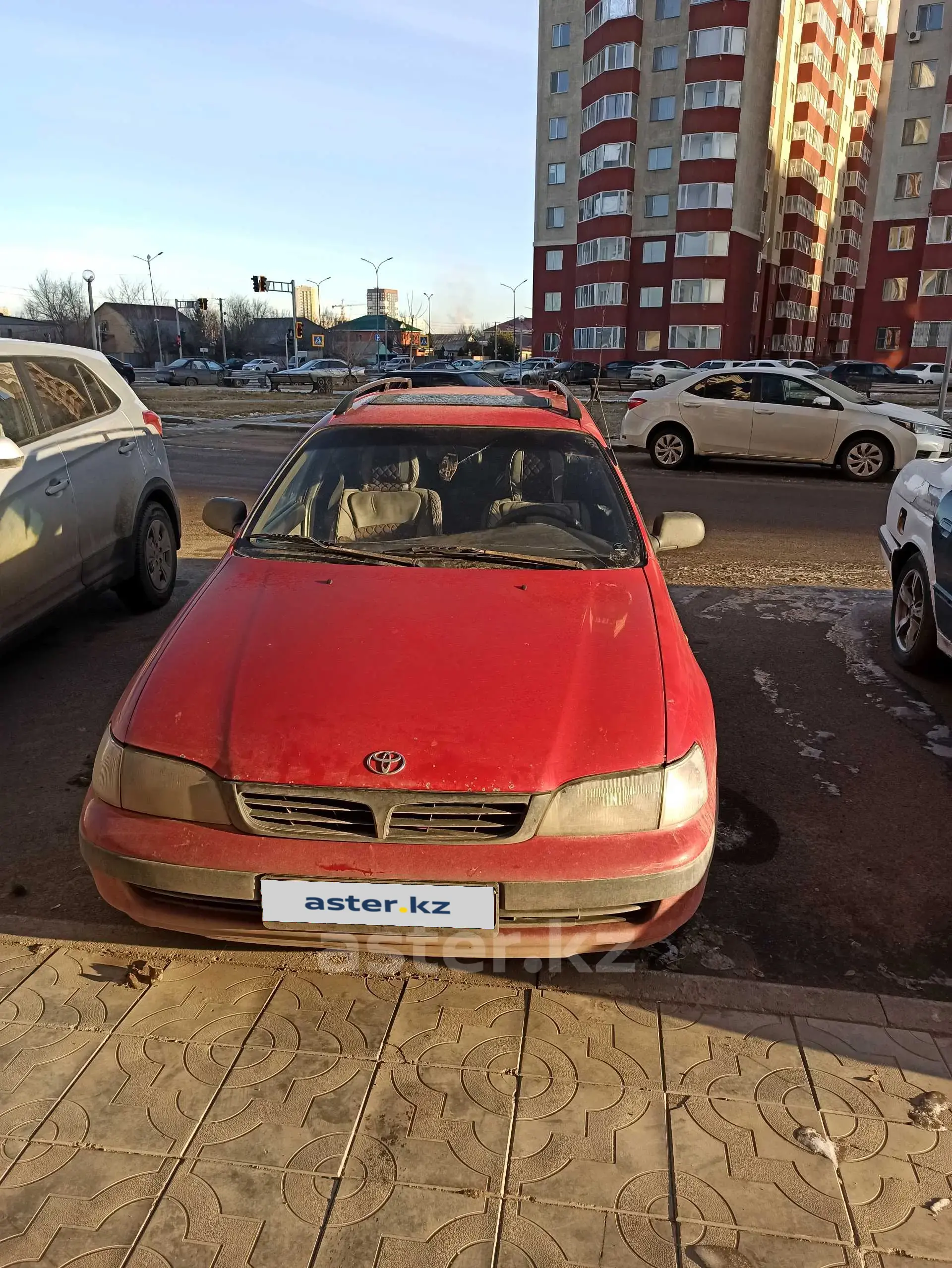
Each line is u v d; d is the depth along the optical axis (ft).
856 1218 6.12
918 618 16.42
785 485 39.70
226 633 8.84
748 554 27.14
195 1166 6.42
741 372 42.34
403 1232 5.98
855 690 15.97
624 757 7.47
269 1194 6.23
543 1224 6.05
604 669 8.33
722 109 146.82
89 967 8.46
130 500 18.34
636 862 7.21
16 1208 6.09
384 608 9.20
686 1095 7.11
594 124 159.43
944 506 15.57
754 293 161.79
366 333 306.14
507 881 7.06
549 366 142.82
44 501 15.34
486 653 8.43
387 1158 6.51
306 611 9.13
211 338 287.48
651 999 8.16
